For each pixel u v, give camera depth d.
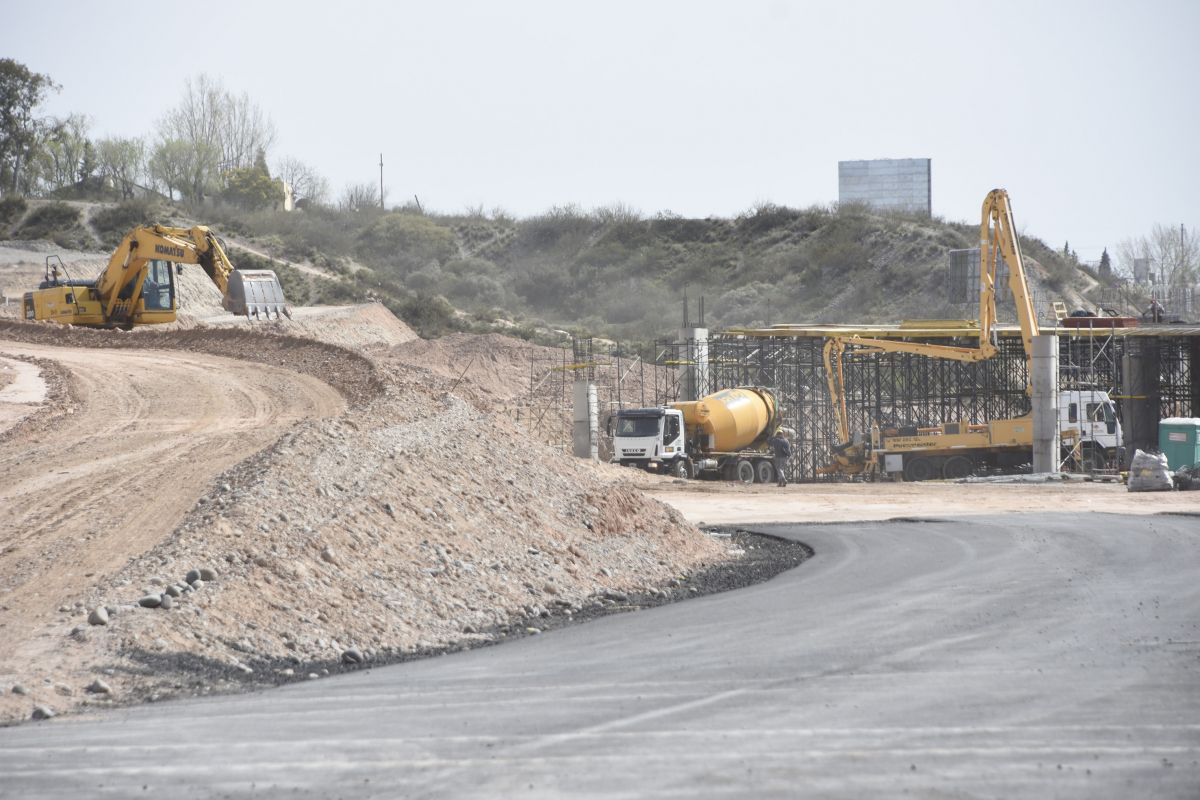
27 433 96.56
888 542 87.62
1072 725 34.19
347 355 136.12
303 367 134.62
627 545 81.25
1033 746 31.94
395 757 31.47
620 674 43.00
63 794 28.88
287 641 49.16
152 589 49.78
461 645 53.41
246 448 84.00
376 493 67.94
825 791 28.05
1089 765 30.14
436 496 72.56
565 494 87.12
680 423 163.12
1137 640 47.81
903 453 180.12
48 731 35.50
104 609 46.72
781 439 152.25
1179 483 137.25
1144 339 197.38
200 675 43.53
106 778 30.06
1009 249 173.12
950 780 28.88
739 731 33.75
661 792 28.03
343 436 77.88
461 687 41.28
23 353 148.38
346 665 47.91
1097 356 191.12
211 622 48.41
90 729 35.59
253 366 137.62
